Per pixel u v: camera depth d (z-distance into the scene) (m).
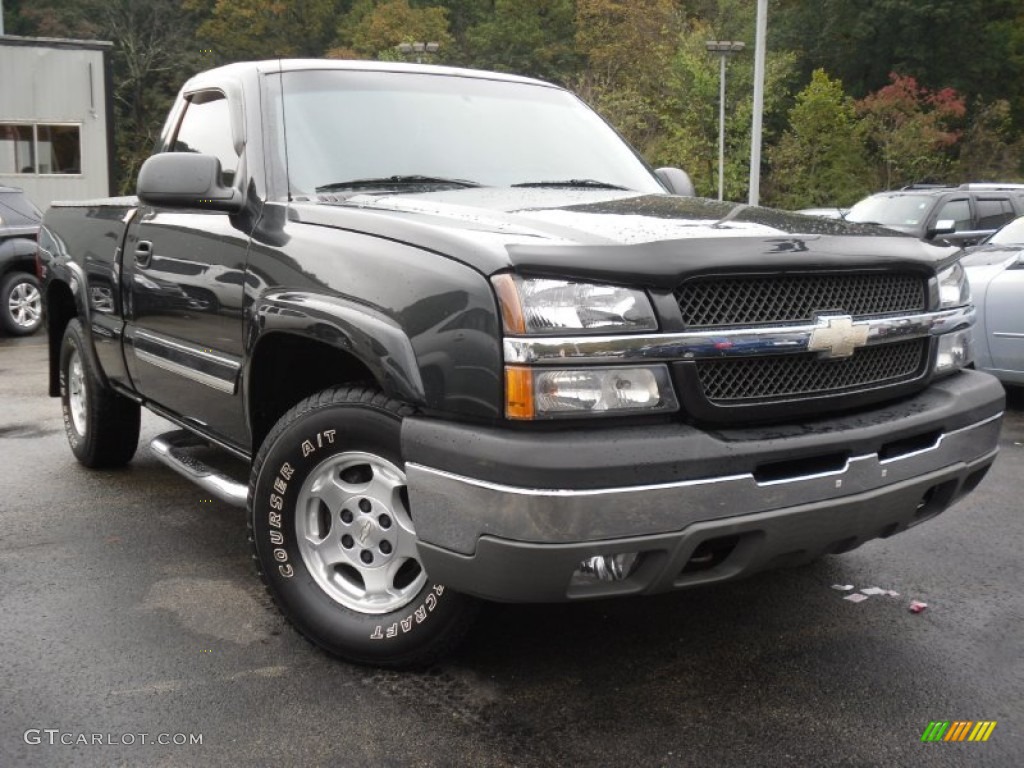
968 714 2.87
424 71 4.29
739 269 2.71
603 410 2.57
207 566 4.03
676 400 2.65
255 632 3.39
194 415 4.08
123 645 3.29
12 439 6.38
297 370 3.50
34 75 21.58
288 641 3.32
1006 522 4.63
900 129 40.16
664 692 2.99
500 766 2.59
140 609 3.59
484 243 2.68
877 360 3.06
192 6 63.72
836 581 3.89
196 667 3.13
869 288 3.04
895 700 2.95
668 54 43.97
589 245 2.66
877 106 40.34
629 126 40.97
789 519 2.70
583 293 2.58
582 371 2.56
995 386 3.36
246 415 3.53
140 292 4.32
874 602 3.68
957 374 3.41
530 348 2.53
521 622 3.48
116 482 5.29
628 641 3.33
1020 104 55.22
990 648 3.30
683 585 2.70
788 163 38.75
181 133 4.42
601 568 2.73
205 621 3.49
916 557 4.16
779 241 2.86
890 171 40.19
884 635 3.40
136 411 5.34
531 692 2.98
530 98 4.49
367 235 3.01
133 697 2.94
